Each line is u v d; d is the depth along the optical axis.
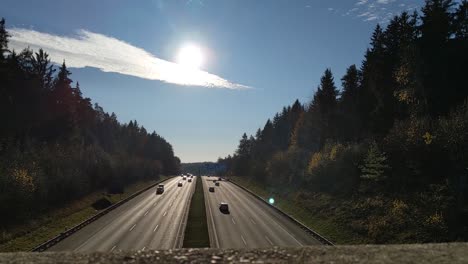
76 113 106.88
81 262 9.96
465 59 52.94
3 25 67.69
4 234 41.34
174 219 58.06
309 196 68.31
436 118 52.31
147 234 46.78
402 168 51.91
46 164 65.88
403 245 11.92
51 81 92.62
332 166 68.25
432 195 41.94
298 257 10.48
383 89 72.75
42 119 85.62
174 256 10.57
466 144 40.94
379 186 53.22
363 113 81.56
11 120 73.50
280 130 171.12
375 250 11.25
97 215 58.62
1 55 68.19
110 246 40.38
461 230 34.00
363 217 46.41
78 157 83.31
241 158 198.00
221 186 127.31
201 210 67.56
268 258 10.40
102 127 158.00
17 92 77.12
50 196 60.44
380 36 78.94
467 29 56.28
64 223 51.94
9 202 47.19
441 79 53.88
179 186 124.31
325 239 42.97
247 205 76.19
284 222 56.25
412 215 40.19
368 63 86.00
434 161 46.78
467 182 39.22
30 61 89.62
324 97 101.75
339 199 58.41
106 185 93.12
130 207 71.81
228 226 53.09
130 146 198.25
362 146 65.56
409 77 57.09
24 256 10.60
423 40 55.47
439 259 10.16
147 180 142.50
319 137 106.50
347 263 9.84
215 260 10.18
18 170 52.97
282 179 98.75
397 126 57.12
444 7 56.00
